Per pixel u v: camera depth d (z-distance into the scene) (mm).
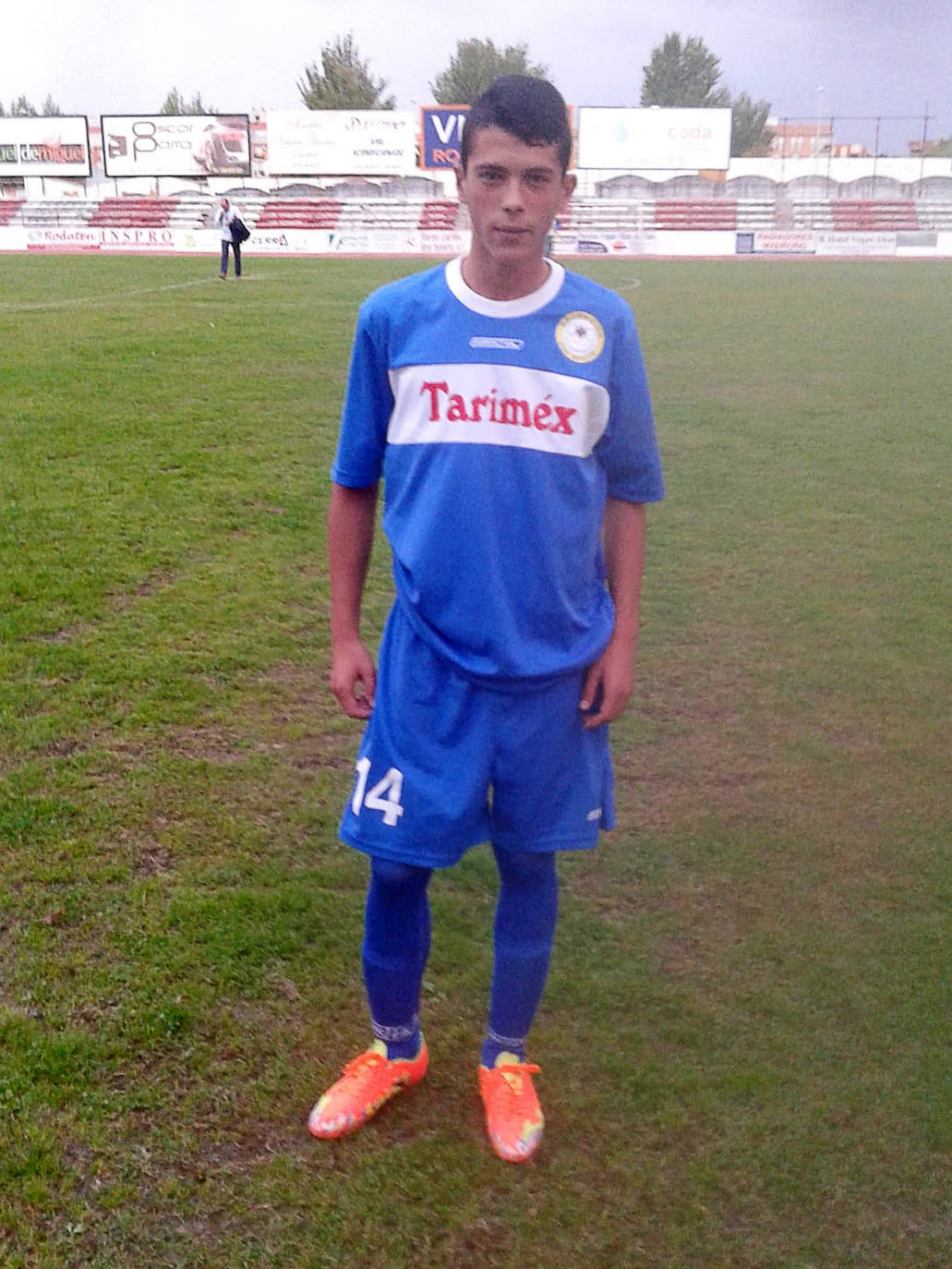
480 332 1933
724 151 43438
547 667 2035
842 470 8039
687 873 3293
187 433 8383
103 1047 2506
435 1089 2471
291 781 3705
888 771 3906
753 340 14578
